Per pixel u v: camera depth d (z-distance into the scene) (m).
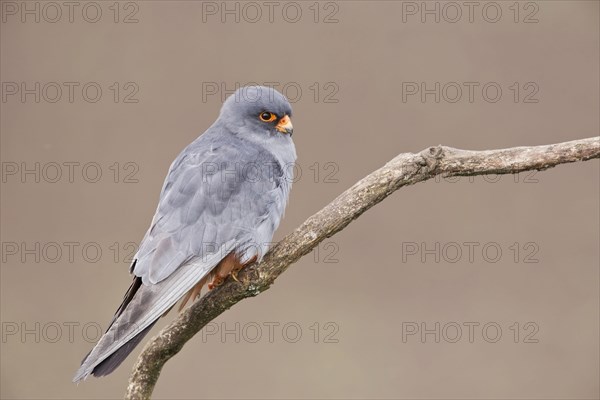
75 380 7.39
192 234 8.79
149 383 8.12
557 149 7.57
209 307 8.05
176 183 9.08
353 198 7.92
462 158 7.75
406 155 7.89
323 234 7.96
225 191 9.04
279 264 8.02
